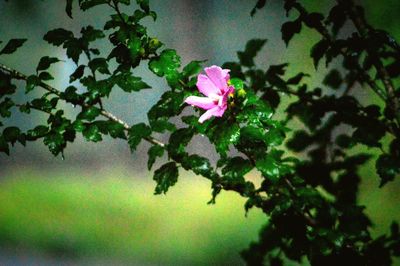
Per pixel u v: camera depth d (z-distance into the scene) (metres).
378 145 3.53
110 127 3.27
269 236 4.17
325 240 3.27
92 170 26.20
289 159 3.44
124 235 15.70
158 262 13.92
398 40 14.40
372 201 12.63
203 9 32.66
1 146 3.19
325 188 4.13
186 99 2.86
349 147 3.70
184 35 29.84
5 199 19.64
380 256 3.51
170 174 3.25
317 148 4.18
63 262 14.30
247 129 2.81
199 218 16.30
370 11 14.52
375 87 3.71
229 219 15.65
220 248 14.03
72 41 3.19
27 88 3.23
